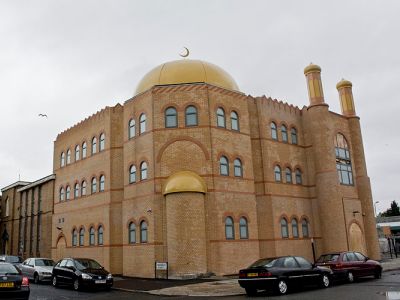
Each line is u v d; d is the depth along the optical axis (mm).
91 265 20594
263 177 29688
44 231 39906
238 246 25906
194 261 23312
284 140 32500
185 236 23578
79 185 34156
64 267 21031
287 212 30625
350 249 33094
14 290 12898
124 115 29641
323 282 17344
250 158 28656
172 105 26469
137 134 27844
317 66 34812
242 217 26828
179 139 25859
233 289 17766
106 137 31031
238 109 28594
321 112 33844
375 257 35438
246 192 27531
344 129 37344
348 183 36125
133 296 17000
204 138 25844
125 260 27094
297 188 32375
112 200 29469
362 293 14766
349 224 34000
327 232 31969
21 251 44938
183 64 28625
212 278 22859
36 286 21875
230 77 30062
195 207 24156
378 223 64750
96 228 30688
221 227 25172
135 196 27094
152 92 26844
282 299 14016
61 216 36500
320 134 33438
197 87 26656
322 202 32562
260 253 28609
